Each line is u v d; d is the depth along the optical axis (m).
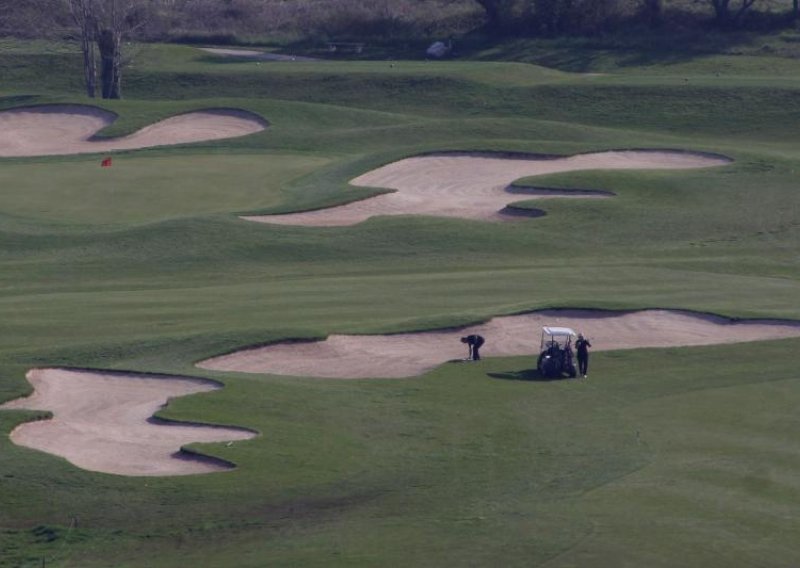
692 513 94.50
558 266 196.25
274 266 195.38
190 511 97.50
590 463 107.88
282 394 126.69
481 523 93.56
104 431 115.19
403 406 126.12
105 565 89.94
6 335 149.88
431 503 98.56
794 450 110.62
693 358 145.75
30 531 95.06
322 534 93.06
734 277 187.88
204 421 116.62
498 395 131.25
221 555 90.50
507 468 106.88
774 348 149.12
